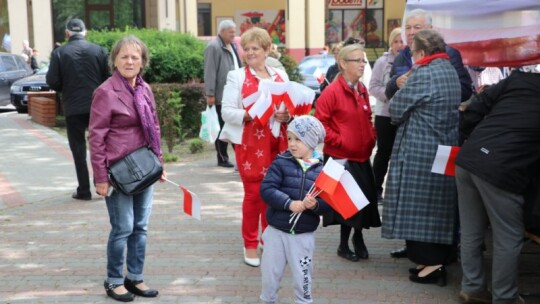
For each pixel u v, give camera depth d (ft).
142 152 15.19
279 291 16.55
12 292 16.46
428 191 16.35
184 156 36.11
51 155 35.17
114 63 15.21
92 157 14.89
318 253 19.47
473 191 14.82
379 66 23.03
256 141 17.54
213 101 30.07
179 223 22.52
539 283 16.97
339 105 17.66
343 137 17.63
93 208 24.44
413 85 16.28
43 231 21.62
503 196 14.10
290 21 87.10
